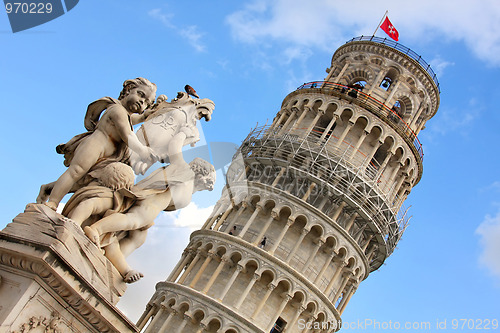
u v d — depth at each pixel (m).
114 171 6.60
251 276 48.25
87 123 7.05
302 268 49.03
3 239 5.68
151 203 6.77
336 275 50.16
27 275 5.58
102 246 6.40
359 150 54.91
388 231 53.62
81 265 5.95
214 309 45.59
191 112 7.55
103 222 6.34
